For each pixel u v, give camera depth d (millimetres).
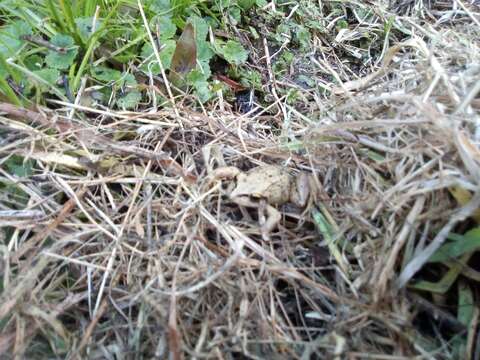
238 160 221
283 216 200
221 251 184
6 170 206
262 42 291
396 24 309
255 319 171
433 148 178
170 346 156
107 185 208
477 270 176
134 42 241
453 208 172
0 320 167
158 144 221
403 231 170
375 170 194
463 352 161
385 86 223
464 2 325
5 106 212
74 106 225
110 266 182
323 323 175
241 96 266
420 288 171
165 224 195
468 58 231
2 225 186
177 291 172
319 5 319
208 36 276
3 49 232
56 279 182
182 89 250
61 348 168
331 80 280
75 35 238
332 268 185
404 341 163
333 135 203
